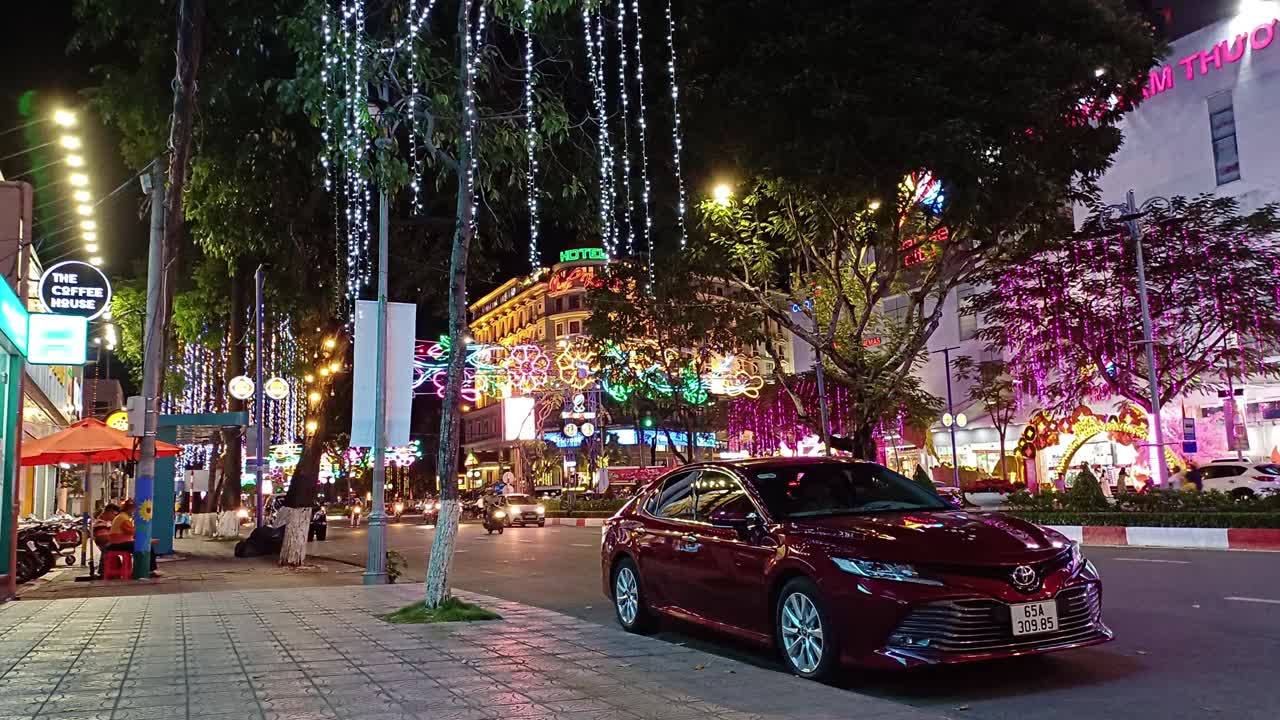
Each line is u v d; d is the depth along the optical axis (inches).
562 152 574.6
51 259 938.1
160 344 631.8
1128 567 519.2
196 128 604.4
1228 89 1317.7
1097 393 1190.9
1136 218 985.5
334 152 426.0
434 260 689.0
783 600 258.2
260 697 222.8
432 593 374.9
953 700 231.6
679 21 589.0
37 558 627.5
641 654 281.6
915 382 970.1
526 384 1391.5
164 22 562.9
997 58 551.2
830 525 258.8
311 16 410.3
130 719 201.2
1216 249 1023.6
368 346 551.5
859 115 550.3
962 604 224.1
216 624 354.9
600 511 1603.1
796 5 570.6
